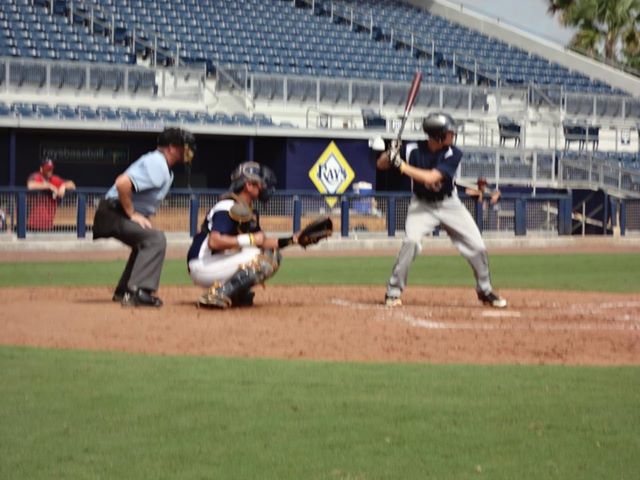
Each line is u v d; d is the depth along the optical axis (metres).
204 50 78.94
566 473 12.60
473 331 23.77
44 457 13.02
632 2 115.50
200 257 26.41
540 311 28.19
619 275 42.75
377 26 91.56
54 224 54.41
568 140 83.12
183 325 23.64
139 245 26.70
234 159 71.62
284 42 84.12
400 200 61.53
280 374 18.02
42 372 18.00
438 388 17.03
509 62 93.12
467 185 71.62
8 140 64.75
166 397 16.12
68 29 75.31
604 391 16.98
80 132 66.19
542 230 65.69
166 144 26.48
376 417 15.04
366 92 76.12
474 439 13.98
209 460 12.95
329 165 69.81
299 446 13.57
